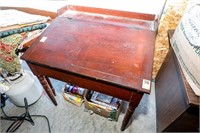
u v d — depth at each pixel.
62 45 0.87
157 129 1.10
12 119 1.22
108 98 1.15
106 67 0.74
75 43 0.88
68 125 1.20
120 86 0.67
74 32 0.96
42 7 1.25
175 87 0.91
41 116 1.25
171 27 1.03
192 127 0.79
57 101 1.36
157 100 1.26
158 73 1.35
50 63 0.77
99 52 0.82
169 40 1.01
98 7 1.15
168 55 1.13
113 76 0.70
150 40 0.90
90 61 0.77
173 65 1.00
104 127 1.17
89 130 1.16
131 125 1.18
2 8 1.27
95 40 0.90
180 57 0.80
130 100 0.76
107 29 0.99
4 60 0.99
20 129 1.17
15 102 1.24
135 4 1.06
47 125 1.20
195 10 0.71
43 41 0.89
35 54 0.82
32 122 1.19
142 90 0.64
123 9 1.11
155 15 1.05
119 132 1.14
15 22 0.98
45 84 1.04
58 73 0.83
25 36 0.98
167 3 0.95
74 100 1.29
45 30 0.98
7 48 0.94
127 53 0.81
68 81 0.87
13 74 1.11
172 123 0.84
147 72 0.71
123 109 1.29
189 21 0.73
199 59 0.63
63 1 1.20
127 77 0.69
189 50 0.71
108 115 1.16
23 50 0.97
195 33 0.67
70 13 1.19
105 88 0.76
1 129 1.18
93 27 1.01
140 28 1.00
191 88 0.69
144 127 1.17
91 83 0.78
